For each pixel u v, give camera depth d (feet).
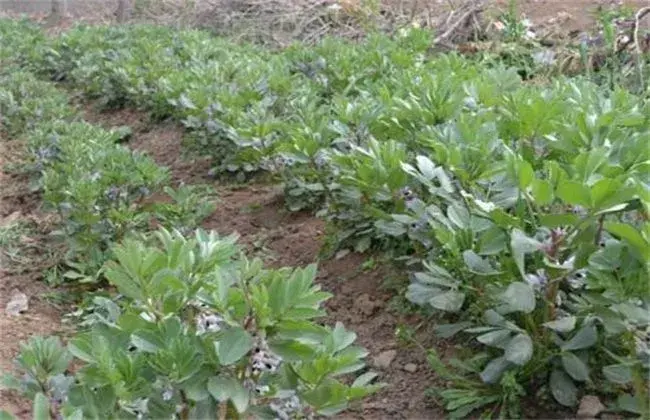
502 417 10.02
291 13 37.73
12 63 35.40
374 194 12.17
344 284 14.52
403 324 12.93
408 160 13.19
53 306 15.70
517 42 28.53
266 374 7.89
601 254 8.87
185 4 43.04
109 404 7.47
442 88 14.30
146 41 31.01
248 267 8.23
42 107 26.04
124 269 8.05
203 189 20.62
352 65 22.67
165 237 8.77
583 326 9.64
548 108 11.94
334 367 7.99
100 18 51.31
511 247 9.25
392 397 11.39
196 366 7.43
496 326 9.81
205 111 20.40
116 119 28.86
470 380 10.78
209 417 7.60
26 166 21.84
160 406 7.59
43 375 8.26
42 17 56.95
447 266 10.77
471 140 12.02
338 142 14.79
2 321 14.62
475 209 10.21
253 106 18.71
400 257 13.01
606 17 26.99
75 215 16.07
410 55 23.36
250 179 21.01
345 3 36.32
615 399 9.99
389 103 15.51
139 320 7.97
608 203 8.85
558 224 9.04
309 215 18.11
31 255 17.93
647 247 8.45
